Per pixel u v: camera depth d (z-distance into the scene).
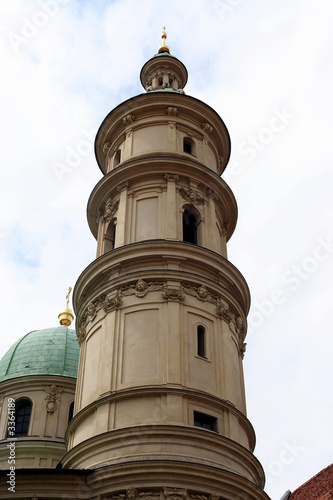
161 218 34.19
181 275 31.05
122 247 32.31
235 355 31.91
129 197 35.66
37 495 24.97
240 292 34.19
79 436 28.64
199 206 35.91
